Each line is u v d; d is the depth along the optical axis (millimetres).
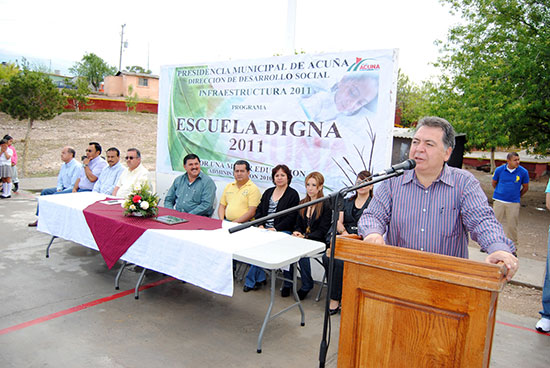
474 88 10039
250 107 4988
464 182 1942
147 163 15156
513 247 1699
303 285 3947
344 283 1685
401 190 2066
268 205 4406
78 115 24062
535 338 3350
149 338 3062
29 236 5738
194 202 4902
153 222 3863
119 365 2682
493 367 2852
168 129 5902
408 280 1528
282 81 4680
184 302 3770
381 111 4047
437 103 11734
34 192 9336
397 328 1572
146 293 3943
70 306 3568
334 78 4301
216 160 5406
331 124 4363
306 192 4391
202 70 5414
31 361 2686
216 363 2756
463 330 1428
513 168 6059
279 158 4777
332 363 2820
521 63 9531
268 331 3264
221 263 3020
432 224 1987
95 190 5996
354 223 3871
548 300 3422
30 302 3607
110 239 3867
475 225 1852
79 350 2848
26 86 11648
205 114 5457
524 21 10695
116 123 22906
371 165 4141
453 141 1954
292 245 3268
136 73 37156
